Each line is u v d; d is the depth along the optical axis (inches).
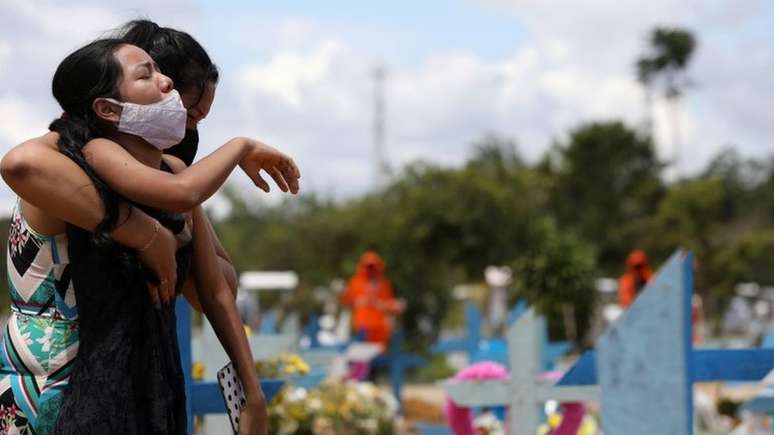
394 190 1802.4
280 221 2482.8
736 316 1519.4
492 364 359.9
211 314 183.2
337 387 529.3
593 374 223.9
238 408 179.8
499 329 1258.6
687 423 177.6
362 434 522.6
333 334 1254.3
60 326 167.3
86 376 162.2
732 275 2048.5
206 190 165.5
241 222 2659.9
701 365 245.4
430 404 765.3
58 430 161.3
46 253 167.0
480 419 490.9
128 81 165.9
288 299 1585.9
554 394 333.7
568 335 791.1
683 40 3068.4
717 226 2209.6
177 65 179.8
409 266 1318.9
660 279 178.9
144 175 161.2
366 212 1791.3
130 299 165.8
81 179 161.2
